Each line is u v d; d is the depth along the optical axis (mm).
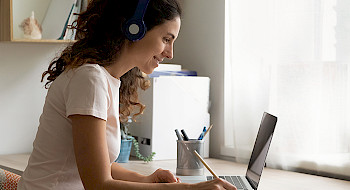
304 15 2137
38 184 1301
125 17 1325
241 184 1806
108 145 1371
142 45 1338
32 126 2736
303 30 2141
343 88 2006
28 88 2717
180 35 2914
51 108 1306
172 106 2494
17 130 2697
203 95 2584
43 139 1314
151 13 1313
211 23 2693
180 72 2604
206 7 2725
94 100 1206
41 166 1310
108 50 1330
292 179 2002
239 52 2432
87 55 1305
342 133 2018
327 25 2055
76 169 1316
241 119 2428
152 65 1385
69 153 1297
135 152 2512
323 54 2072
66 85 1275
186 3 2861
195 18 2803
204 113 2588
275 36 2256
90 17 1354
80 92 1212
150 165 2307
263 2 2309
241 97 2424
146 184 1217
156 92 2449
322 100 2080
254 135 2379
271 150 2279
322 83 2080
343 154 2020
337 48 2020
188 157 2010
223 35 2619
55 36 2570
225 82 2613
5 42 2553
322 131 2086
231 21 2469
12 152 2688
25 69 2705
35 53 2727
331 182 1947
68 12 2516
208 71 2717
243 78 2414
